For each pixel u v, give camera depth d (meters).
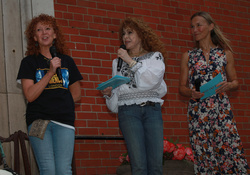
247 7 6.81
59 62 2.96
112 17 5.62
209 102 3.88
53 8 5.09
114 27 5.60
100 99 5.28
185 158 4.28
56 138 2.93
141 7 5.90
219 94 3.90
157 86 3.30
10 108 4.57
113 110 3.43
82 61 5.27
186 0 6.30
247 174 3.81
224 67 4.05
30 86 2.99
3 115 4.53
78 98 3.37
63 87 3.07
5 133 4.49
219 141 3.85
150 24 5.91
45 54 3.27
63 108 3.00
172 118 5.74
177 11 6.18
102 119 5.23
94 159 5.05
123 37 3.52
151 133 3.18
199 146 3.89
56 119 2.95
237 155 3.83
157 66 3.29
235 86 4.05
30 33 3.30
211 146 3.87
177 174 4.04
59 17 5.22
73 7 5.36
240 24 6.66
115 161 5.18
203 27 4.13
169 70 5.89
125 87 3.27
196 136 3.91
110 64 5.45
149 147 3.17
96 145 5.11
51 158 2.87
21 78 3.04
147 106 3.23
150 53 3.42
